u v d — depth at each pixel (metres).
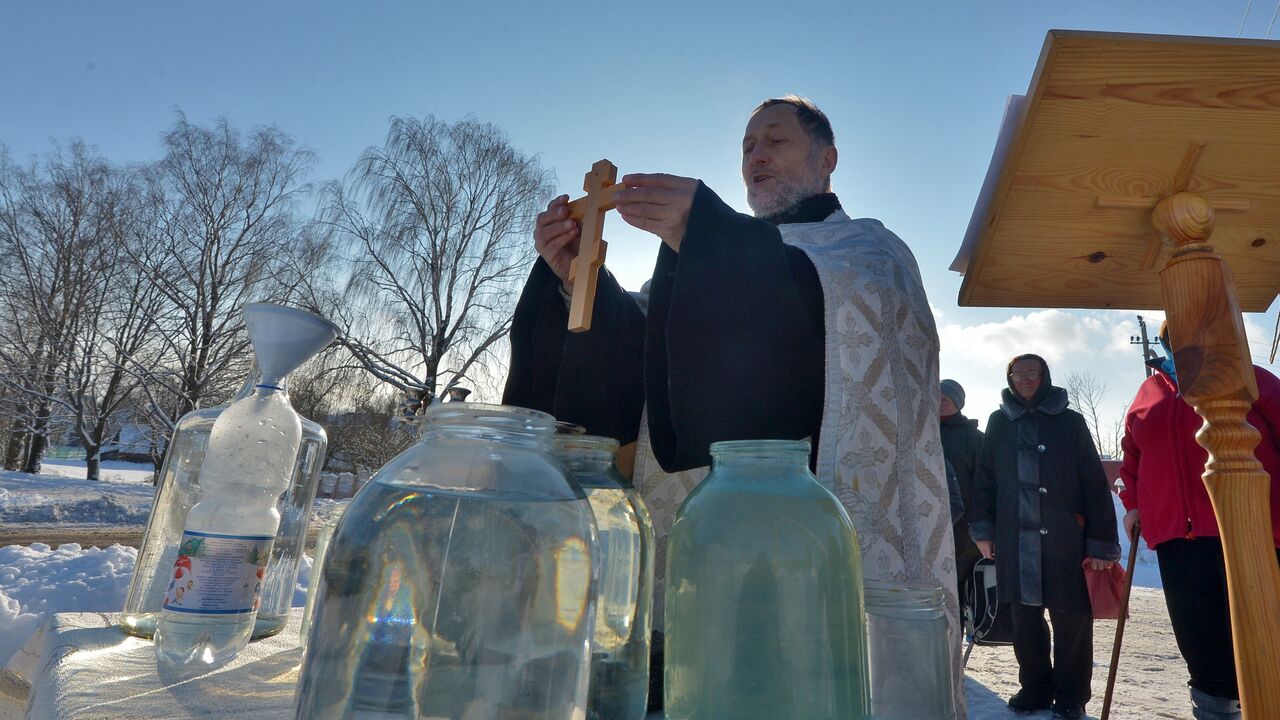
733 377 0.83
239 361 16.67
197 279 16.64
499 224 16.88
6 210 16.62
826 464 0.92
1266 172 0.97
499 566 0.53
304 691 0.51
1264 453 1.81
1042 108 0.94
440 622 0.52
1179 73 0.90
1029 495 3.10
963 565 3.83
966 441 3.98
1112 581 2.98
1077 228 1.06
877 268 1.06
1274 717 0.73
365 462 15.73
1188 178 0.98
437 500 0.55
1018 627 3.14
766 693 0.56
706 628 0.59
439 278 16.31
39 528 8.77
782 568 0.58
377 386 15.41
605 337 1.13
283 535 1.16
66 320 16.75
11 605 2.25
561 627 0.55
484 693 0.51
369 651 0.51
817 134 1.56
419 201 16.45
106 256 16.95
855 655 0.58
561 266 1.11
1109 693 2.16
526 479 0.57
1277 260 1.06
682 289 0.84
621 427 1.14
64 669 0.78
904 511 0.94
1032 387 3.22
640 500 0.81
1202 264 0.83
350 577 0.52
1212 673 1.87
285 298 16.25
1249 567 0.76
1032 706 3.11
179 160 17.09
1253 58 0.88
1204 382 0.79
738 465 0.65
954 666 0.93
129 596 1.01
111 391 17.36
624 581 0.74
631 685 0.72
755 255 0.86
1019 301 1.17
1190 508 1.93
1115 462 14.05
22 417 16.98
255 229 17.41
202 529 0.85
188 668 0.81
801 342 0.88
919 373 1.04
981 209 1.11
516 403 1.21
